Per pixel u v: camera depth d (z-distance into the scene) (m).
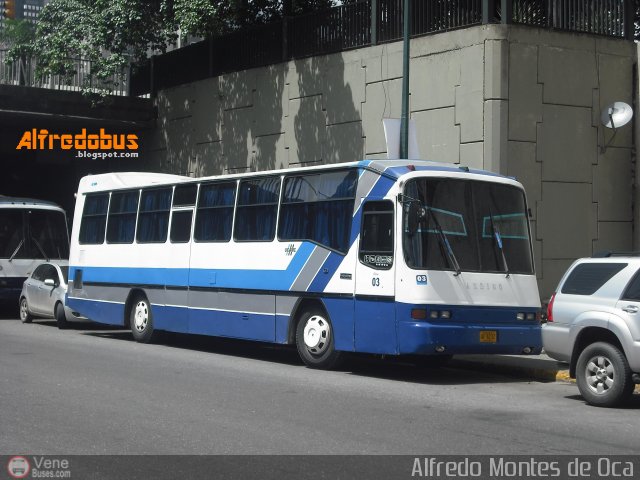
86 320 21.89
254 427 9.07
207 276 16.31
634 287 10.65
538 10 19.45
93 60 27.25
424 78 20.08
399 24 21.14
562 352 11.30
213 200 16.45
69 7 27.50
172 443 8.30
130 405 10.29
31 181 34.75
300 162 23.89
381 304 12.84
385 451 8.03
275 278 14.77
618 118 19.56
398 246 12.69
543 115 19.19
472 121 18.97
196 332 16.55
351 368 14.55
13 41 32.72
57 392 11.17
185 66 28.86
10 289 25.20
